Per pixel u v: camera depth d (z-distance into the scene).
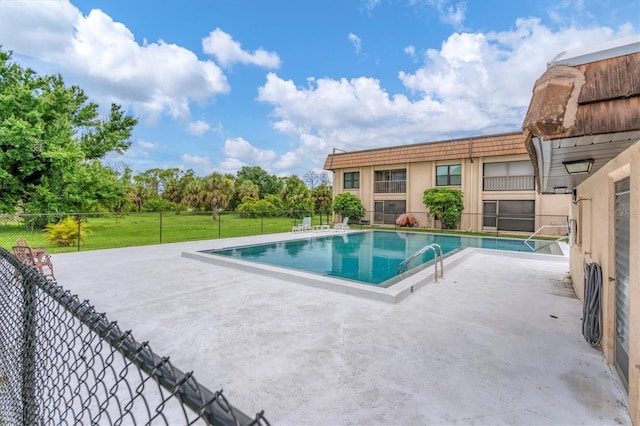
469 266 7.23
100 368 2.71
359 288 4.80
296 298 4.69
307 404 2.25
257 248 11.05
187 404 0.81
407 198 18.73
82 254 8.54
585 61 1.41
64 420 1.51
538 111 1.47
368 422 2.06
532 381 2.53
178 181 36.47
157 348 3.07
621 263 2.57
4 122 13.45
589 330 3.09
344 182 21.92
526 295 4.90
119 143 21.02
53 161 14.77
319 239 13.55
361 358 2.89
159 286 5.32
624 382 2.43
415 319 3.87
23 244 5.90
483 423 2.05
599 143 1.98
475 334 3.43
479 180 16.33
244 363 2.80
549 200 14.58
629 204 2.31
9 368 1.87
